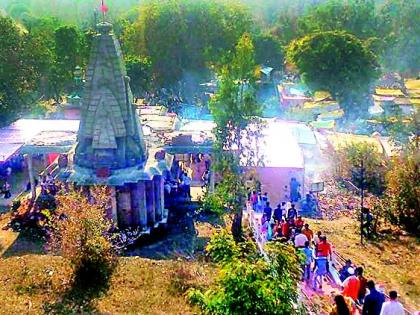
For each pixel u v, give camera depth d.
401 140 42.50
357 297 18.27
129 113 28.67
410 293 21.27
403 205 29.52
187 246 26.81
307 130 43.06
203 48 69.69
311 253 20.58
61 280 18.78
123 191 27.86
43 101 62.16
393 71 93.00
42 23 82.31
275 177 32.78
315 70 67.12
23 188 35.91
